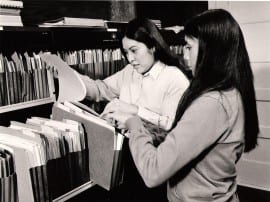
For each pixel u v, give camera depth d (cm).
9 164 105
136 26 141
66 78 147
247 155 275
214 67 86
